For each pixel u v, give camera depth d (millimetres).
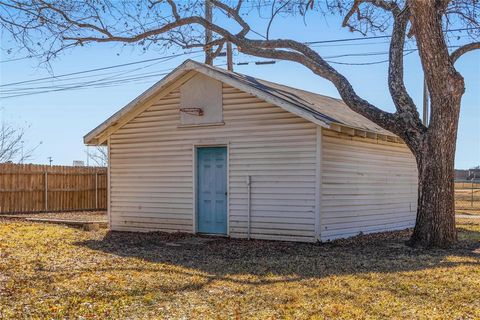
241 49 14258
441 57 10836
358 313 5973
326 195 11961
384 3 13211
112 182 14844
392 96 11789
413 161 16797
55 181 21609
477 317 5816
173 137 13820
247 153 12648
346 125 11883
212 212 13281
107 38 13641
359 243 11797
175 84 13719
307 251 10641
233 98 12875
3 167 19859
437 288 7125
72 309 6168
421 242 11133
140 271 8398
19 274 7922
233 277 7980
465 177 49875
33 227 14391
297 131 12000
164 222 13945
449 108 10914
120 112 14078
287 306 6270
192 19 14461
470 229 15211
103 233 13891
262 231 12414
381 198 14633
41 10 10172
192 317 5887
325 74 12891
